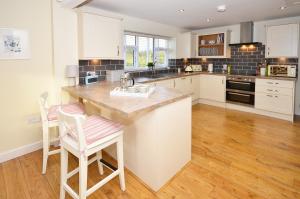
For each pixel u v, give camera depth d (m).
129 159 2.29
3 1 2.38
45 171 2.29
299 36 4.22
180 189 2.03
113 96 2.17
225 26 5.52
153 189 2.01
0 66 2.46
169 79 4.61
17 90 2.62
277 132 3.55
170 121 2.08
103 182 1.78
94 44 3.22
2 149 2.57
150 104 1.80
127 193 1.98
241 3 3.32
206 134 3.46
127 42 4.48
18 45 2.55
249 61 5.20
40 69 2.79
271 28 4.47
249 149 2.88
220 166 2.44
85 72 3.52
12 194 1.95
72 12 2.98
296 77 4.36
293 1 3.09
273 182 2.12
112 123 1.91
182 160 2.37
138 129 2.09
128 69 4.55
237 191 1.98
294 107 4.41
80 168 1.56
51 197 1.92
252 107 4.77
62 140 1.74
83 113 2.34
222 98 5.30
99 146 1.68
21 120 2.70
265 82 4.46
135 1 3.16
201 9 3.67
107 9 3.62
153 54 5.18
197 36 5.78
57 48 2.86
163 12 3.87
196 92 5.68
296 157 2.65
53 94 2.95
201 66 6.13
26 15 2.58
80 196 1.59
